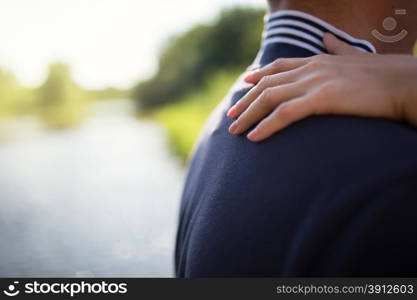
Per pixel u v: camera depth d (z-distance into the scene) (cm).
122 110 7931
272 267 71
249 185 77
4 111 7956
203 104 2545
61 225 962
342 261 64
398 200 62
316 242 66
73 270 680
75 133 3869
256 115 80
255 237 74
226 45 3341
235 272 75
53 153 2484
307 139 72
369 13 94
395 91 71
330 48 88
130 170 1631
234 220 78
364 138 68
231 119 93
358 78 74
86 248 787
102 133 3647
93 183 1445
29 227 970
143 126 4056
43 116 7875
